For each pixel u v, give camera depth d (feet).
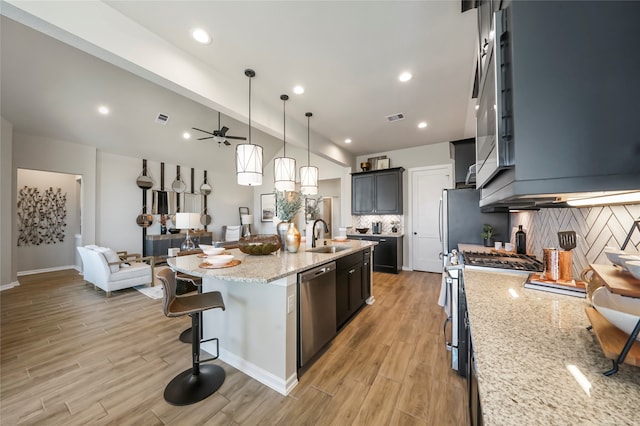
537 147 2.02
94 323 9.53
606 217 4.10
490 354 2.37
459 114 11.98
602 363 2.20
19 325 9.36
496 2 2.81
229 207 25.81
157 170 20.71
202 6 5.81
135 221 19.42
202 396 5.61
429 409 5.27
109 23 5.81
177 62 7.16
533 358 2.29
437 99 10.46
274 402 5.51
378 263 17.34
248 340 6.47
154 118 16.40
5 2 4.51
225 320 7.01
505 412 1.68
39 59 10.85
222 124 19.01
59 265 19.33
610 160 1.90
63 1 5.19
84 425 4.91
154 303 11.66
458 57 7.74
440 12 6.01
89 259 13.26
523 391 1.87
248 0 5.65
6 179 13.70
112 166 18.37
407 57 7.73
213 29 6.53
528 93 2.06
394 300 11.85
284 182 10.38
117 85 13.38
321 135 15.06
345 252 8.75
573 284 4.16
